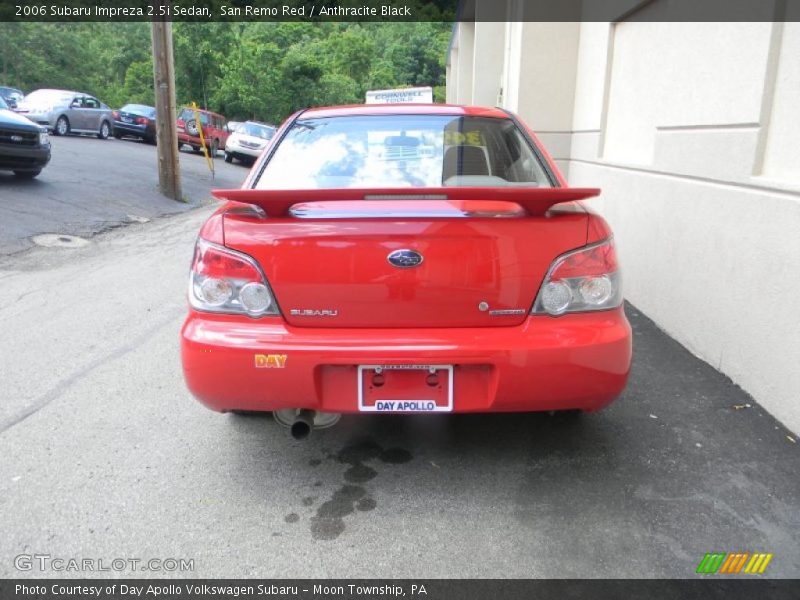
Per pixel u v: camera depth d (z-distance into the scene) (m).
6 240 7.76
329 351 2.36
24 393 3.68
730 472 2.77
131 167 14.85
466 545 2.32
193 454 3.00
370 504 2.59
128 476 2.80
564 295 2.41
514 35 8.92
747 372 3.49
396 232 2.36
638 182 5.07
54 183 11.41
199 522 2.48
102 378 3.91
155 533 2.41
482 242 2.37
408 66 67.56
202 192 14.31
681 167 4.28
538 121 7.80
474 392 2.45
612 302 2.48
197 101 37.41
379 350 2.35
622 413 3.32
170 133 12.42
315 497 2.64
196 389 2.49
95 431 3.22
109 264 7.13
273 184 3.00
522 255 2.39
